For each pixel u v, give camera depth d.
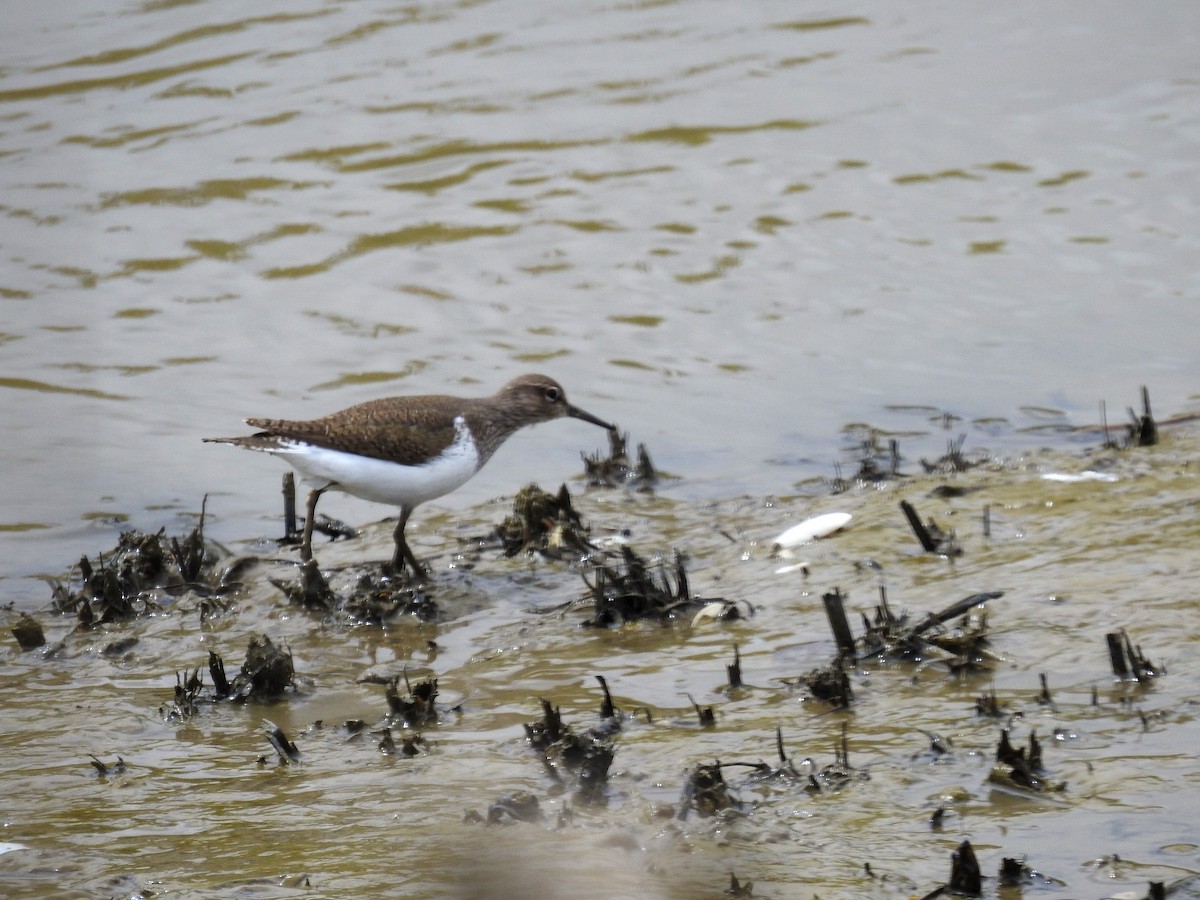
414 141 20.98
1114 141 20.03
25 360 16.55
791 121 21.05
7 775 8.85
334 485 12.16
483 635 11.09
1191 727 8.18
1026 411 15.03
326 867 7.30
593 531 13.17
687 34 23.77
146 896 7.08
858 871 7.00
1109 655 9.15
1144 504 12.05
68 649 11.20
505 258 18.41
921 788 7.82
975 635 9.52
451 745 8.99
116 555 12.64
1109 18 23.53
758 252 18.23
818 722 8.82
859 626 10.37
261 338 16.98
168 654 11.05
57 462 14.75
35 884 7.29
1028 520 12.09
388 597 11.63
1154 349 16.03
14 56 23.72
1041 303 17.00
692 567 12.14
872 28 23.70
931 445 14.51
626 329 17.00
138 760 9.05
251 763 8.92
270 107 22.05
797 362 16.33
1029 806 7.54
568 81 22.41
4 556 13.16
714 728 8.88
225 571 12.55
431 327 17.08
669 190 19.66
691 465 14.52
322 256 18.58
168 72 23.19
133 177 20.39
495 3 25.11
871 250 18.17
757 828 7.50
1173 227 18.12
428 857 7.36
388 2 25.06
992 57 22.53
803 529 12.46
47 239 19.02
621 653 10.40
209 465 14.85
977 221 18.58
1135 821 7.26
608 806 7.91
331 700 10.02
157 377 16.30
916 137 20.45
